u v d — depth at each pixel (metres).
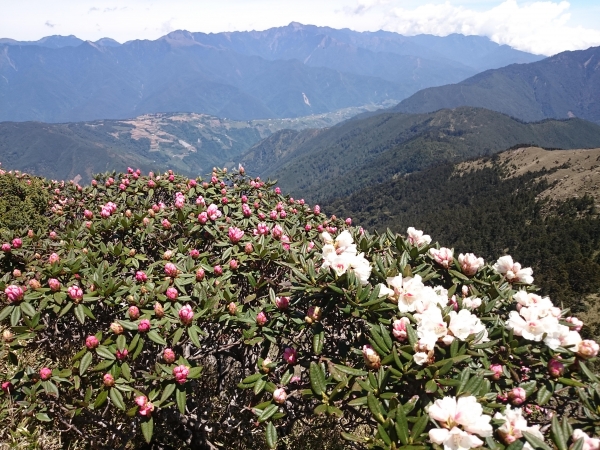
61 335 3.70
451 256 3.49
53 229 6.40
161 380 2.72
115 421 3.46
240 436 4.09
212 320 3.13
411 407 2.20
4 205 6.38
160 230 4.67
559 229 98.88
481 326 2.77
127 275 4.25
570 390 2.71
